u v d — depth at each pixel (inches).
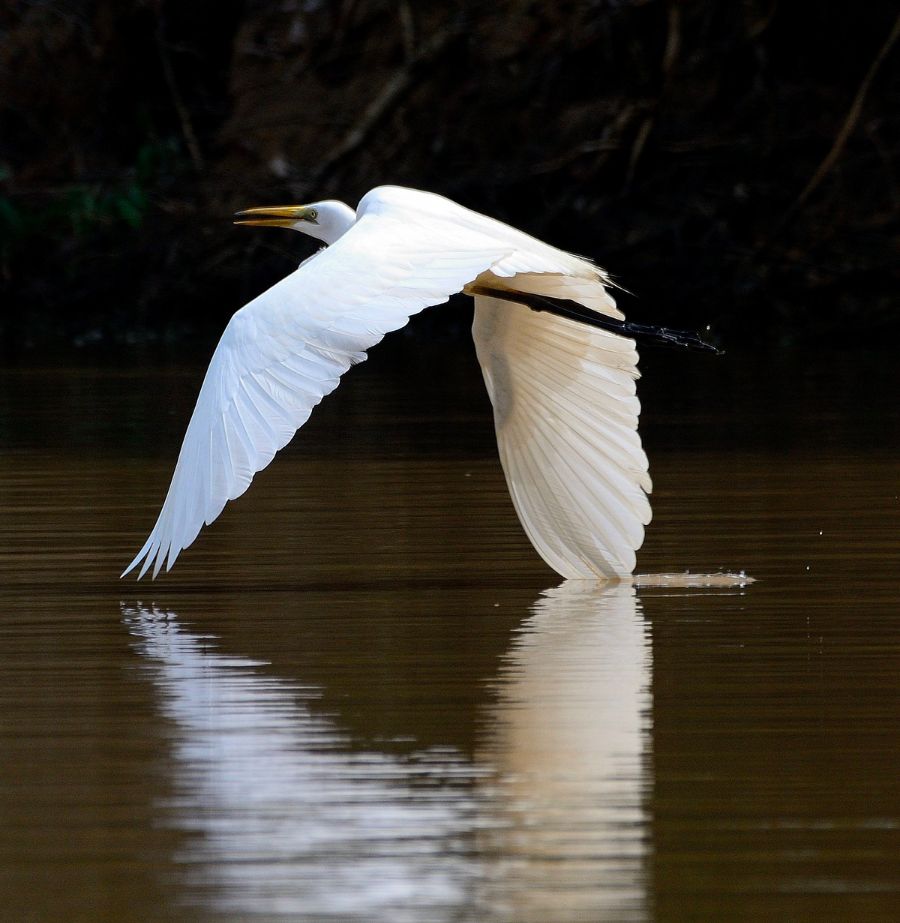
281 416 326.0
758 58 1497.3
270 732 313.6
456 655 371.6
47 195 1562.5
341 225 495.5
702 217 1467.8
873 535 520.7
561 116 1488.7
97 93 1609.3
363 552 507.8
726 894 242.1
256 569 481.4
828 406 898.1
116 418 862.5
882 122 1473.9
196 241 1496.1
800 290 1434.5
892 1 1494.8
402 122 1493.6
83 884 246.8
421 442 778.8
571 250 1456.7
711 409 894.4
